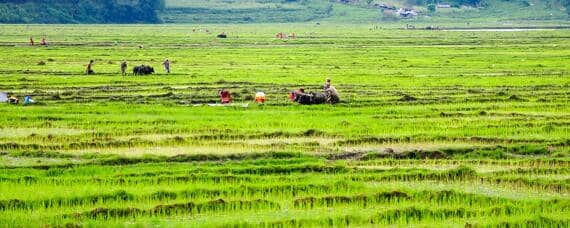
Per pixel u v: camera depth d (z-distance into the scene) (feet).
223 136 446.19
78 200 300.61
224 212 289.74
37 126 481.87
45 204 295.89
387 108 568.82
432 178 344.90
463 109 564.71
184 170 354.33
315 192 317.63
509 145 422.00
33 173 348.18
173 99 629.92
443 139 440.04
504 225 272.92
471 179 343.67
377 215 282.36
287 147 417.69
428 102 601.21
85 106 571.28
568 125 486.79
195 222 275.39
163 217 283.79
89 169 357.20
